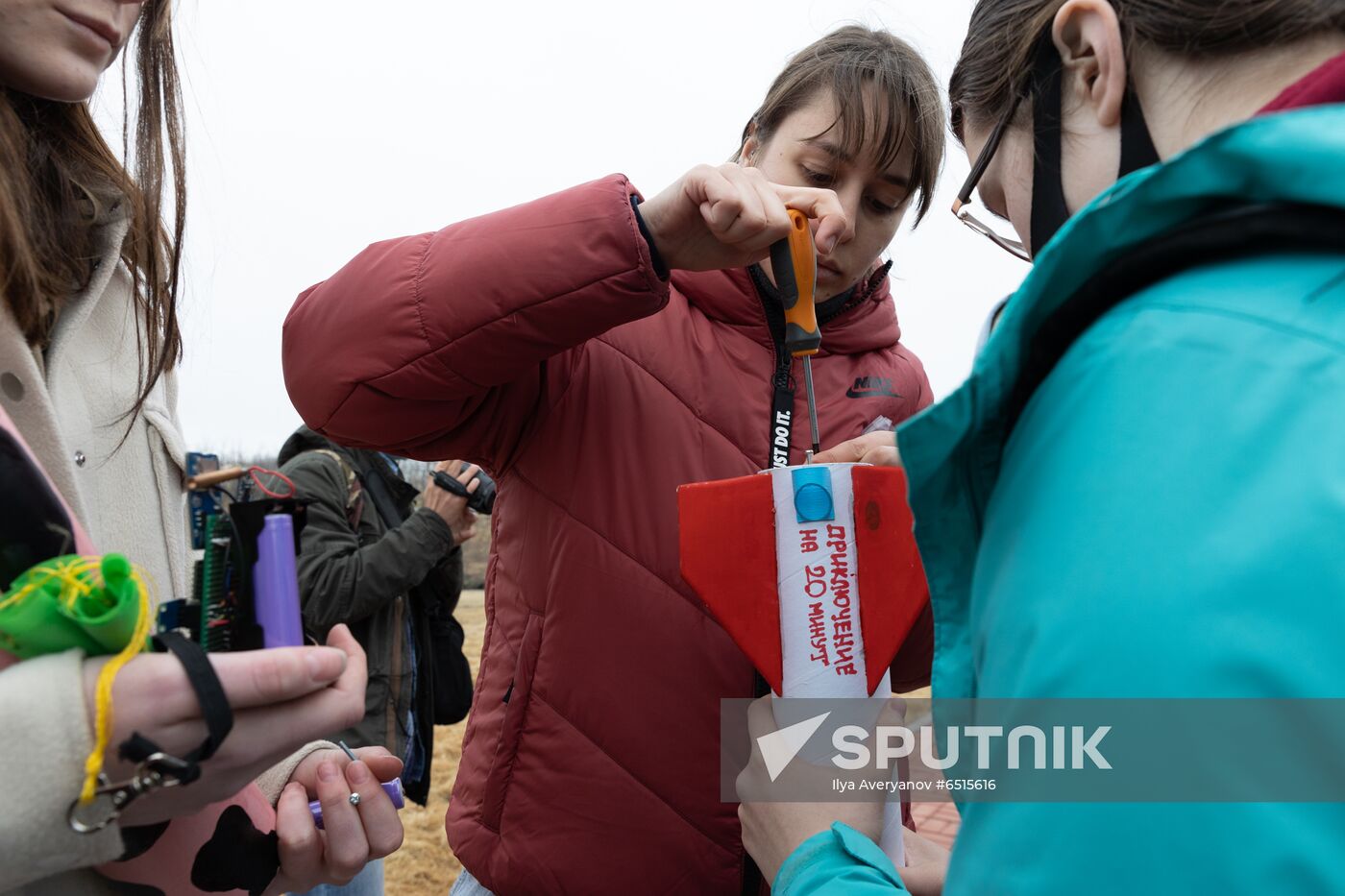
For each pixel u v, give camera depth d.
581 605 1.15
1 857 0.54
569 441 1.18
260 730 0.61
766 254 1.04
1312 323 0.45
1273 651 0.39
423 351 1.00
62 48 0.79
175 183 1.03
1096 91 0.65
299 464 2.10
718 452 1.20
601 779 1.12
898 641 0.89
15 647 0.58
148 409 0.99
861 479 0.91
